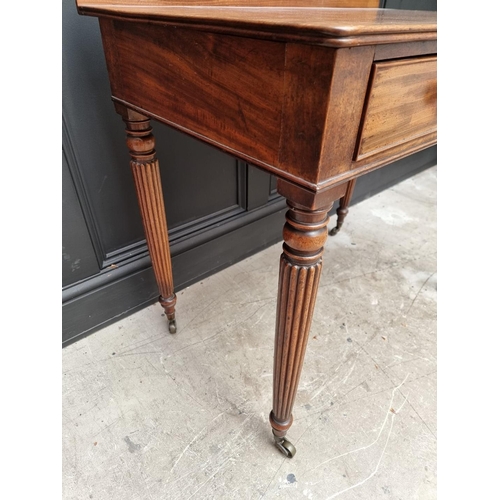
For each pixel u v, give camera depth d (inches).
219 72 14.1
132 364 29.7
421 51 13.2
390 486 22.5
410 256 44.1
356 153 13.1
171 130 30.2
